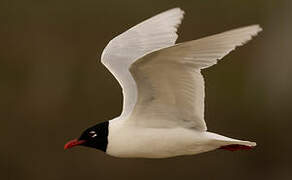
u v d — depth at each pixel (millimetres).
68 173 16031
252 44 17938
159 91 7859
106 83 16281
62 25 16922
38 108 16281
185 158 16438
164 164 16203
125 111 8555
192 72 7547
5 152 16109
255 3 18062
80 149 16016
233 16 17875
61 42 16781
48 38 16797
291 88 17828
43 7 17016
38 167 16078
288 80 17891
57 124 16203
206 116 17234
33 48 16672
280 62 18016
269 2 18250
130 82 8922
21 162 16109
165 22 9445
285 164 17625
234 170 16812
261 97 17656
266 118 17672
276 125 17734
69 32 16891
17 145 16125
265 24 18188
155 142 8188
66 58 16625
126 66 9242
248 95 17609
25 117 16234
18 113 16250
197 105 7891
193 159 16484
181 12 9445
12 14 16906
